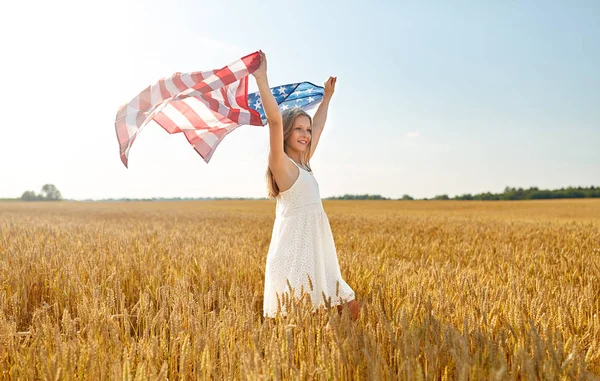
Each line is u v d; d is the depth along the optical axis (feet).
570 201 203.31
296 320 8.99
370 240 31.32
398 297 12.12
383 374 7.19
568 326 9.41
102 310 9.51
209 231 40.68
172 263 18.86
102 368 7.55
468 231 43.98
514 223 59.00
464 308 10.24
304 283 11.07
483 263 21.54
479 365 6.97
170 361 8.54
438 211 137.18
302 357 8.09
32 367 8.02
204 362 7.34
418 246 28.81
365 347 7.58
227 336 8.72
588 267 19.33
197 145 13.70
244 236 33.27
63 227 41.24
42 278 15.75
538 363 6.93
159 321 9.54
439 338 8.38
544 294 12.27
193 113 13.26
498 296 11.63
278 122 10.72
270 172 11.67
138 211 119.55
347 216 81.05
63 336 8.73
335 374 7.10
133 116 10.84
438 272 16.11
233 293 12.14
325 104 14.20
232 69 10.58
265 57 10.69
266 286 11.74
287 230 11.40
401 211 135.03
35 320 9.44
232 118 12.59
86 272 16.48
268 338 8.98
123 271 17.31
